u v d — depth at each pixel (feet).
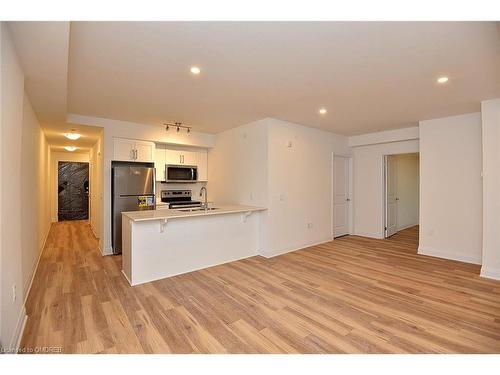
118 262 12.62
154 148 15.55
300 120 14.20
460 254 12.98
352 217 19.84
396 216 20.65
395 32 5.85
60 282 9.98
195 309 7.86
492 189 10.56
